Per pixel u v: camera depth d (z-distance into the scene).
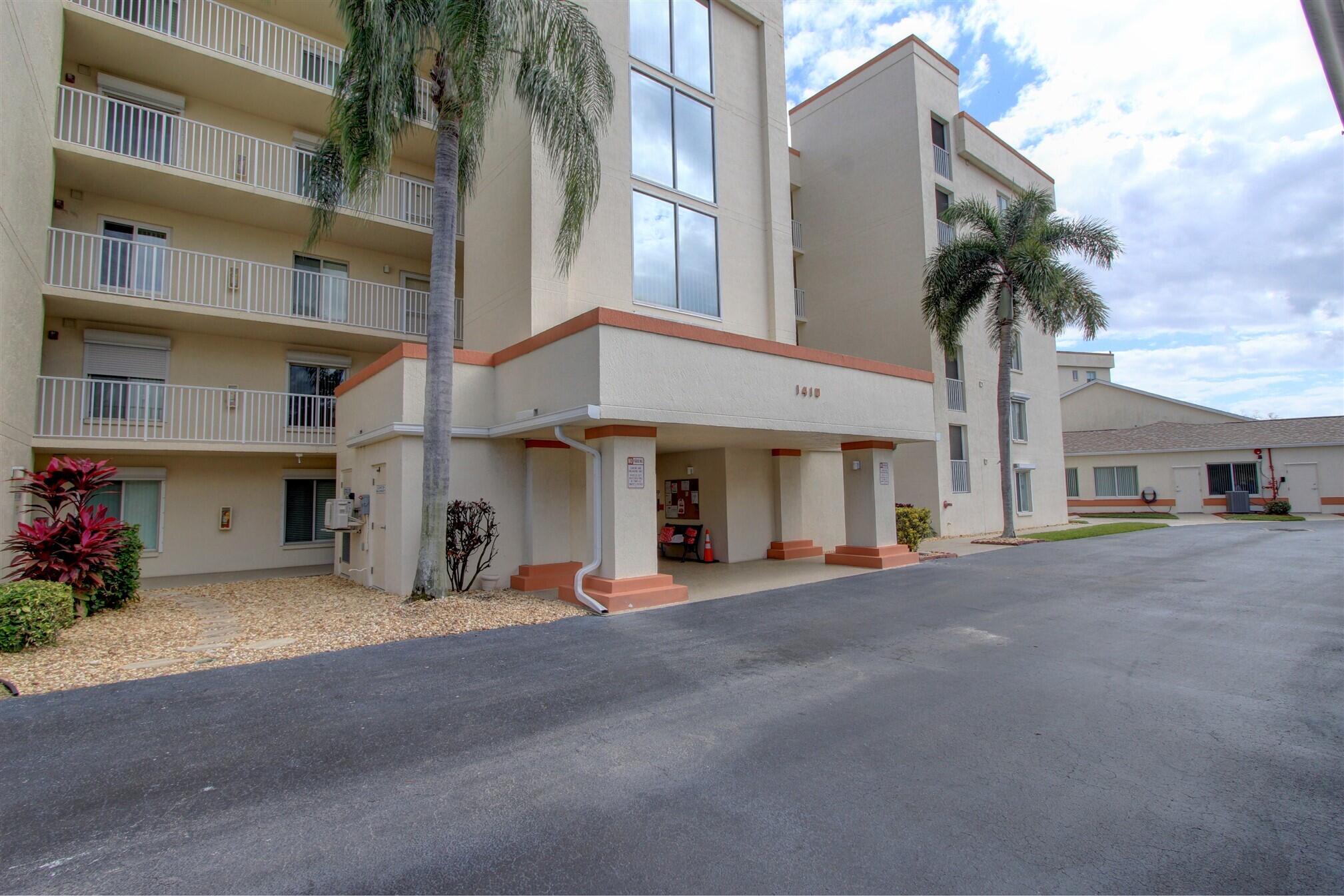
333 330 14.46
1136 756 4.01
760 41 15.14
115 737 4.41
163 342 13.88
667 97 13.19
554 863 2.93
